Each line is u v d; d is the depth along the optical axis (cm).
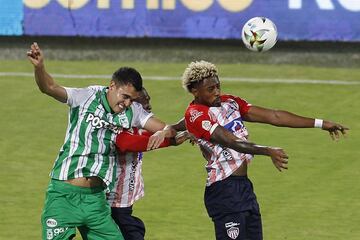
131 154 2619
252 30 3092
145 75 5819
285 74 5866
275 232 3291
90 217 2477
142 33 6212
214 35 6156
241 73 5875
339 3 6025
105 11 6200
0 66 6056
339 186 3847
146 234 3259
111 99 2442
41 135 4609
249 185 2555
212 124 2448
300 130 4694
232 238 2520
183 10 6141
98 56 6306
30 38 6306
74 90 2452
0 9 6250
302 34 6084
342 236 3247
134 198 2661
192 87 2519
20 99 5259
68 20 6228
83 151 2447
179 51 6241
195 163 4184
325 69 6034
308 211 3534
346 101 5241
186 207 3591
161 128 2506
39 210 3541
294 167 4103
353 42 6069
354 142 4484
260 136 4578
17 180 3934
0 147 4394
